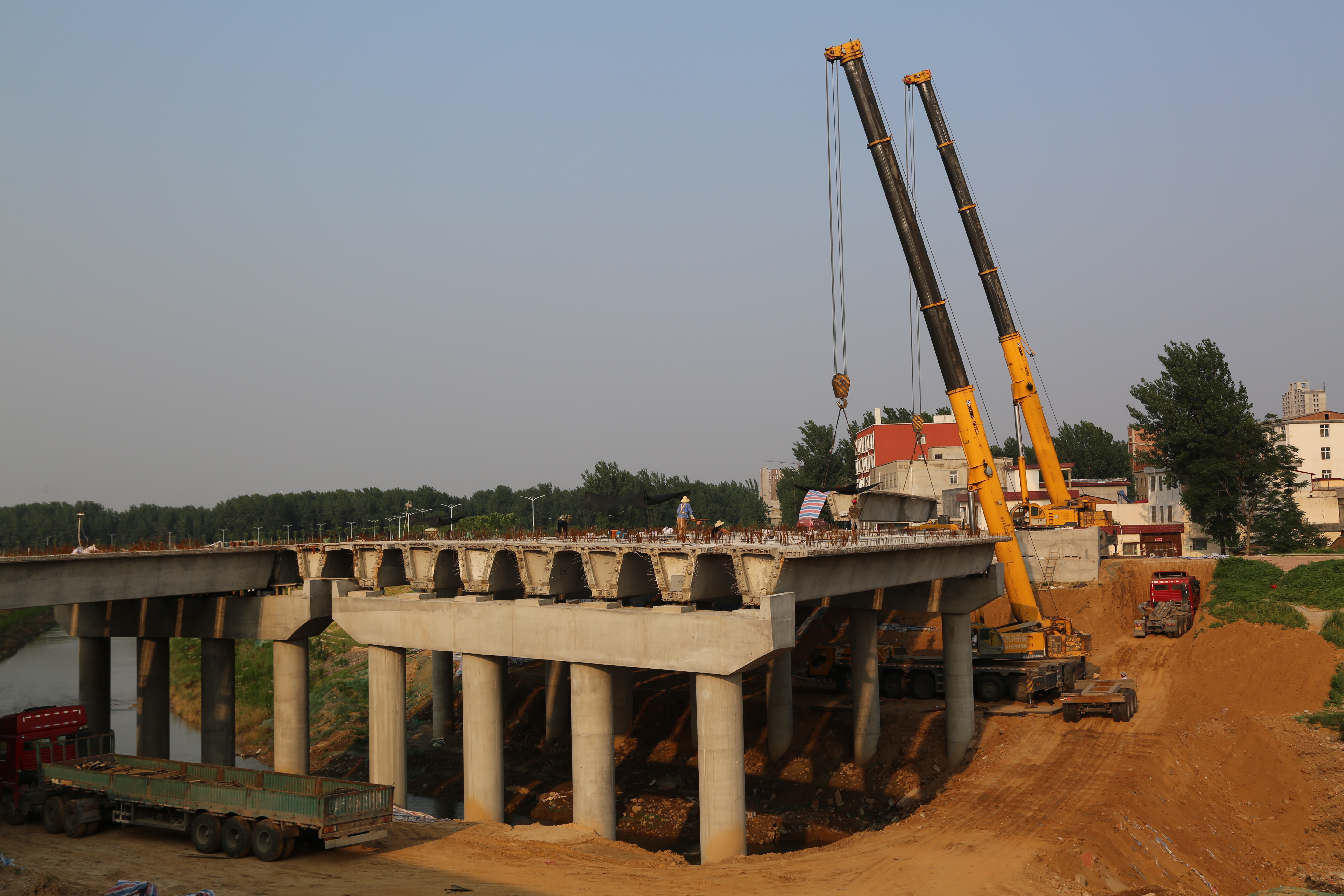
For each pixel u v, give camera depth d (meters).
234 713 58.53
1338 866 37.53
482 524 142.88
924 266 56.97
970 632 52.81
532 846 35.56
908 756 52.81
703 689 39.94
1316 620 59.16
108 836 34.78
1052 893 32.12
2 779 36.78
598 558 44.62
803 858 36.19
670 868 34.00
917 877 33.12
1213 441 86.25
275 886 29.08
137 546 53.28
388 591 99.50
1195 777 44.72
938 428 115.25
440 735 71.12
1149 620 63.38
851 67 57.50
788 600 38.94
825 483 57.19
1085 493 119.81
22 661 115.81
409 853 33.66
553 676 66.50
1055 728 50.38
